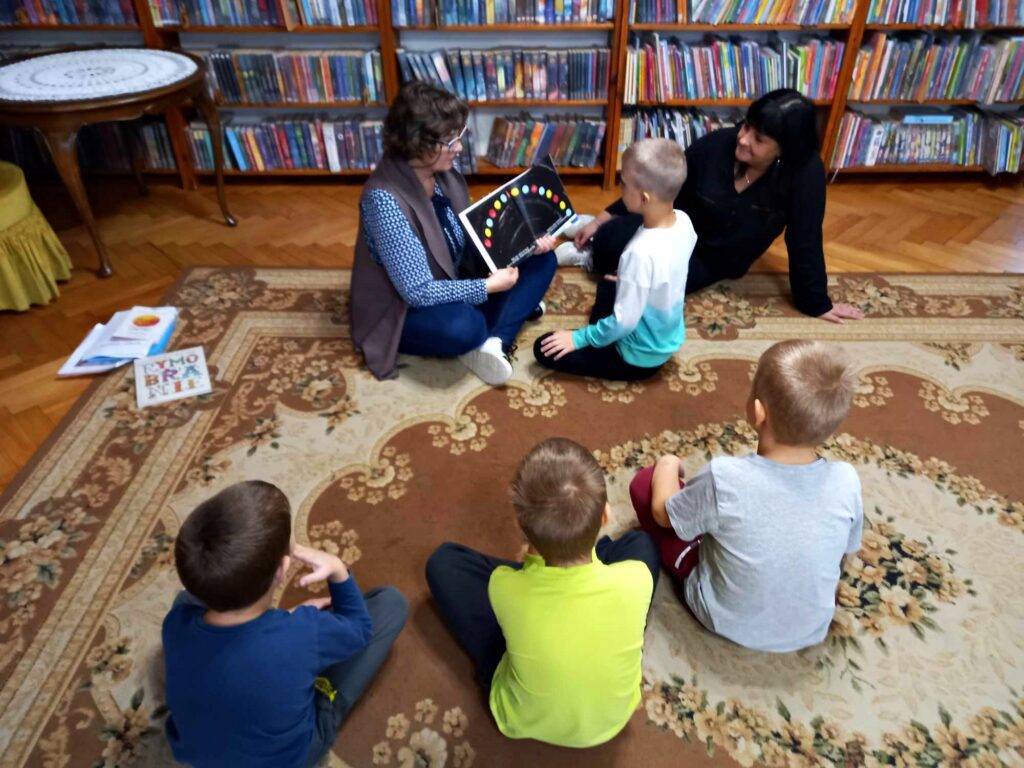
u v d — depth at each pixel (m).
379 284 1.93
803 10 2.80
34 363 2.08
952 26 2.83
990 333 2.22
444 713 1.26
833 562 1.20
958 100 3.01
